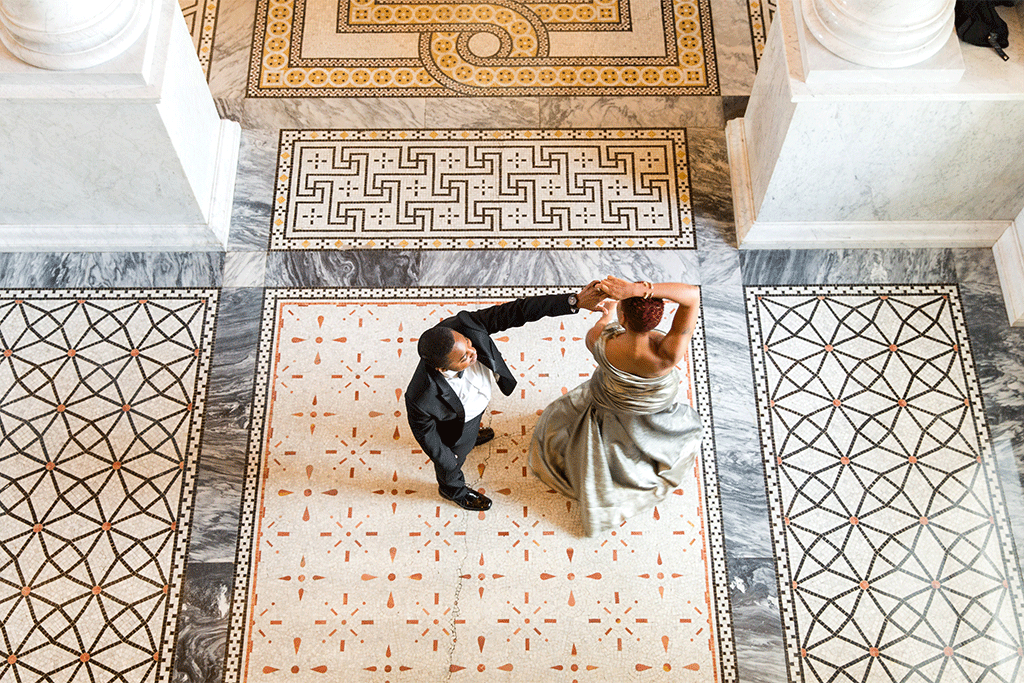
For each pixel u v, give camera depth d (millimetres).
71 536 3551
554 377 3875
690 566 3539
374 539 3580
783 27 3453
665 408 3084
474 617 3457
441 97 4461
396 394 3842
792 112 3459
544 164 4301
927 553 3553
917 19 3152
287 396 3826
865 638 3424
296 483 3674
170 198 3855
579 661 3395
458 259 4098
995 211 4004
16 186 3748
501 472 3701
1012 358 3902
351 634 3430
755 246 4137
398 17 4668
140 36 3270
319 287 4035
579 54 4582
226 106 4422
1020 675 3355
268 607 3465
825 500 3650
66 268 4043
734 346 3926
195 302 3992
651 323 2629
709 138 4371
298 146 4328
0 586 3461
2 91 3234
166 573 3508
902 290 4043
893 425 3775
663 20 4668
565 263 4094
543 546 3568
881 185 3848
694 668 3387
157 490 3643
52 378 3822
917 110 3424
